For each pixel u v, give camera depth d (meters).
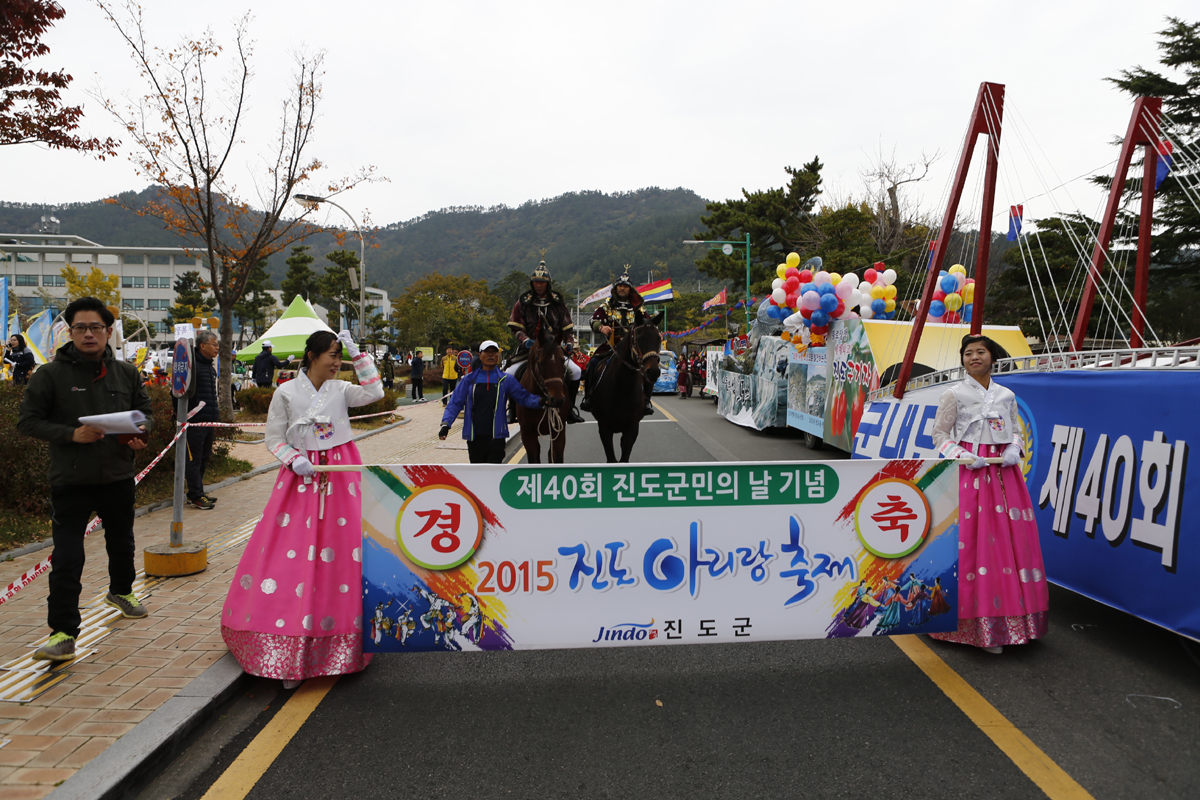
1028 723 3.32
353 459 3.96
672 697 3.66
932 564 4.02
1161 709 3.44
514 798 2.77
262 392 18.36
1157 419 4.03
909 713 3.44
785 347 14.07
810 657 4.15
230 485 9.23
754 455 12.09
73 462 3.90
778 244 41.62
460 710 3.52
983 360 4.09
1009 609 4.06
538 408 7.00
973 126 7.23
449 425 6.84
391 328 59.06
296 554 3.69
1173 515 3.87
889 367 9.91
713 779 2.89
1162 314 23.09
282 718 3.43
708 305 41.47
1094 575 4.42
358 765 3.01
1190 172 6.63
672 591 3.85
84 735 3.04
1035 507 5.00
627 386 7.64
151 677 3.63
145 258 86.00
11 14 7.02
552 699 3.64
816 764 2.99
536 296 7.68
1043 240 22.56
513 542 3.78
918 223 31.34
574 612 3.81
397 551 3.75
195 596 4.91
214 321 23.36
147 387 8.48
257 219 15.19
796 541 3.91
